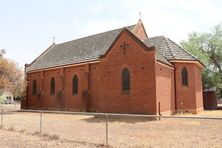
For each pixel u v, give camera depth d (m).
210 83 44.12
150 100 23.30
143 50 24.20
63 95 36.78
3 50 39.62
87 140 13.28
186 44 45.16
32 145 11.98
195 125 18.91
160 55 27.53
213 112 31.23
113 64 26.45
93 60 32.47
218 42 44.72
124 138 13.88
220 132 15.67
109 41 35.62
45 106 40.03
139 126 19.00
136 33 35.62
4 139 13.51
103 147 11.66
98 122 22.12
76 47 40.81
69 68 36.56
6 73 38.09
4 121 23.75
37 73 42.66
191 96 28.70
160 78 24.50
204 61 42.44
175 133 15.51
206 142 12.70
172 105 26.84
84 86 33.31
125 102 24.98
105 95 26.66
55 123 21.75
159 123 20.50
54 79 39.00
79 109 34.19
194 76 29.34
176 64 28.36
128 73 25.17
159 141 13.00
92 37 40.22
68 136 14.62
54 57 43.09
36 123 21.89
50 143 12.47
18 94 41.00
